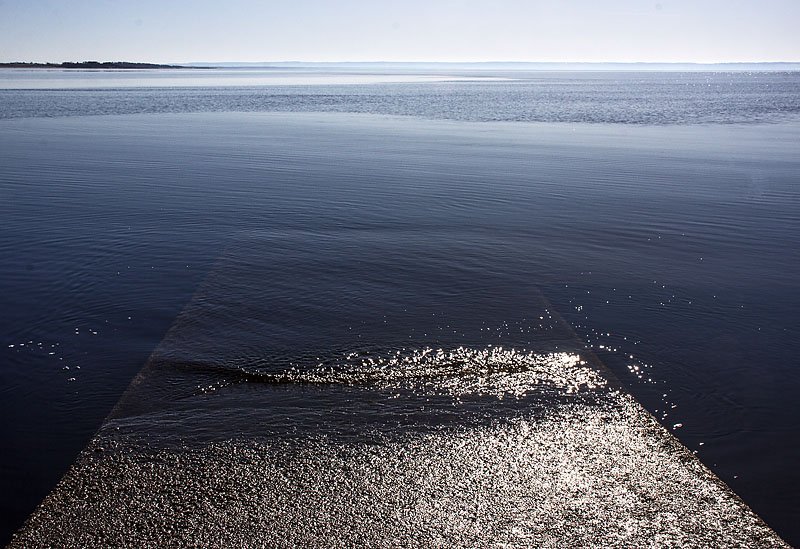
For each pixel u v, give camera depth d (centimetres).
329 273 548
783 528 253
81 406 341
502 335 425
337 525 247
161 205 808
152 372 376
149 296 497
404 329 434
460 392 351
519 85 6600
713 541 241
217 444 301
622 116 2461
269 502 261
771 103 3484
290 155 1250
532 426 317
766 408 342
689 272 560
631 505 260
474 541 239
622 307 479
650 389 360
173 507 258
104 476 278
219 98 3572
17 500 270
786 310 476
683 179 1008
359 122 2066
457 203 826
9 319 454
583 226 712
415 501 261
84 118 2152
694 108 3017
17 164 1129
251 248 621
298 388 355
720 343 420
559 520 251
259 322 445
